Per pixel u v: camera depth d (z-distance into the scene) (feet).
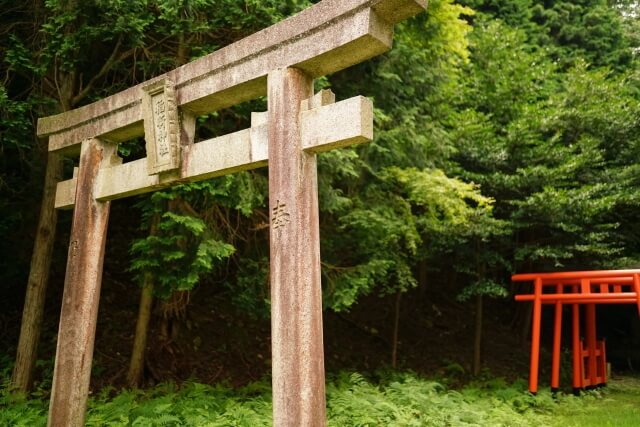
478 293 33.88
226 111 22.62
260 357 31.17
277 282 10.03
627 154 35.14
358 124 9.61
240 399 22.65
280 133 10.57
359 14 9.69
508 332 45.11
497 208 35.40
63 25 19.21
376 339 38.32
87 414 18.93
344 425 19.98
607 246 33.19
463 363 38.06
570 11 47.62
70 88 22.76
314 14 10.36
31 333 21.68
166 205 21.47
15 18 23.63
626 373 41.68
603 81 35.96
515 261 37.47
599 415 25.59
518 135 32.89
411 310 43.27
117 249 32.48
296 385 9.44
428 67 29.48
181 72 13.05
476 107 36.83
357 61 10.53
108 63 21.74
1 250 24.97
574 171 33.50
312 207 10.30
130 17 18.43
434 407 22.95
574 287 31.81
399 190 28.91
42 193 24.75
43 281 22.21
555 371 30.42
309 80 11.04
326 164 23.59
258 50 11.30
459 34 28.78
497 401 27.32
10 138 20.01
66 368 14.65
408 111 28.37
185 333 29.91
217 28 20.53
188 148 12.95
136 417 17.90
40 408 19.58
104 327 27.73
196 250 20.94
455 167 33.60
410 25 27.27
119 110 14.76
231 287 26.71
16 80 23.84
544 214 31.99
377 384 31.71
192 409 19.04
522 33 38.63
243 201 20.79
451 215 29.12
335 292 24.61
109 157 15.87
